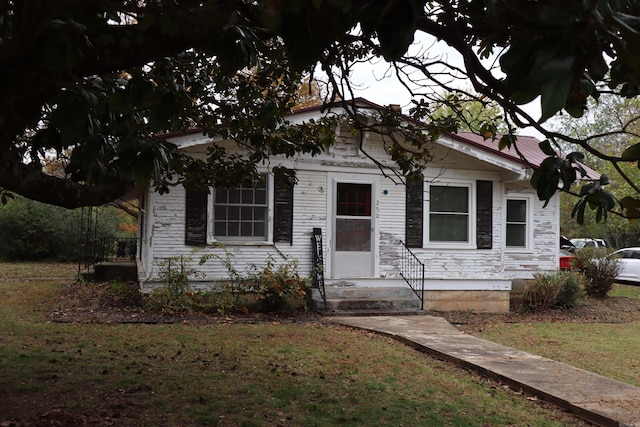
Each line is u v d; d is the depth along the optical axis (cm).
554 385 670
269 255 1282
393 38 215
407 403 607
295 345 878
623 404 598
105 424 504
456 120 750
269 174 1273
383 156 1362
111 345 832
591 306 1542
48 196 424
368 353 843
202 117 757
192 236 1224
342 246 1341
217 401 585
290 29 225
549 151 287
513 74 189
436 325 1100
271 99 739
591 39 169
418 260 1327
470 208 1427
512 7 195
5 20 290
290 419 543
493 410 599
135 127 401
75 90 314
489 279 1430
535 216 1573
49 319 1042
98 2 229
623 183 2466
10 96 326
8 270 2100
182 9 254
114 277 1572
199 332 958
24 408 541
